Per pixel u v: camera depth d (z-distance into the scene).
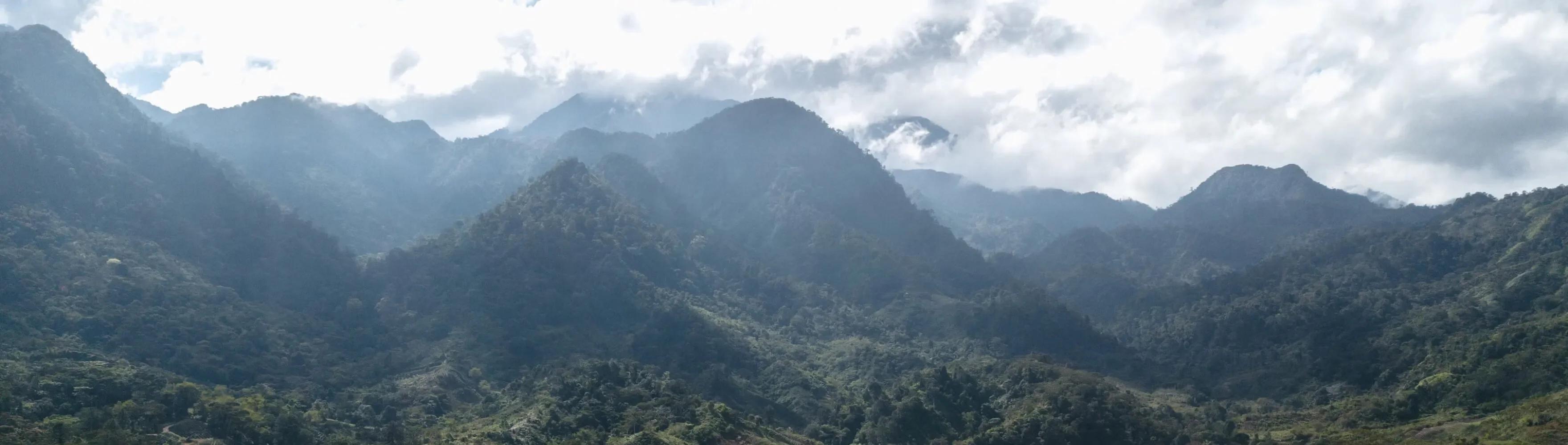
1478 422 128.00
